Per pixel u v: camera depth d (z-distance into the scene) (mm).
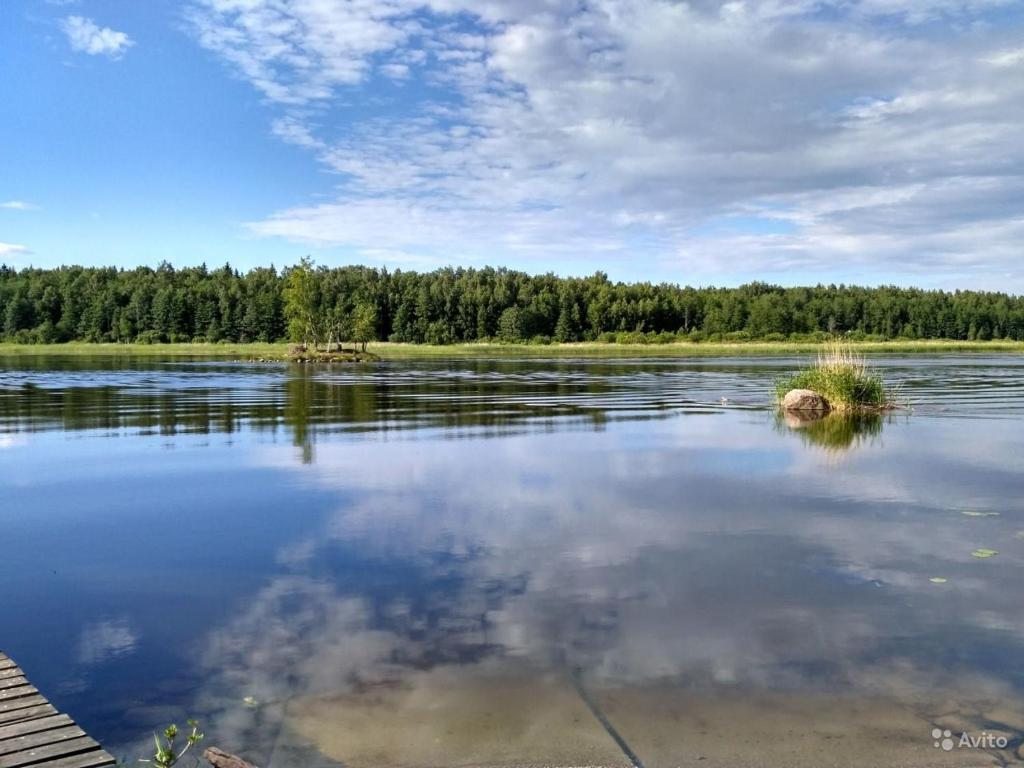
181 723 5039
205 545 8953
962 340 131125
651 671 5711
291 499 11180
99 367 51938
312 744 4758
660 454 14977
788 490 11734
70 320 117125
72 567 8211
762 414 22250
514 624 6586
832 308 133500
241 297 121250
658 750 4664
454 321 129750
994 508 10594
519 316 127000
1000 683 5527
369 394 29547
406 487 11961
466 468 13508
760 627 6516
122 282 134875
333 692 5414
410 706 5199
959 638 6301
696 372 47062
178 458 14562
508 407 24219
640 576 7816
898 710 5145
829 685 5488
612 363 62250
